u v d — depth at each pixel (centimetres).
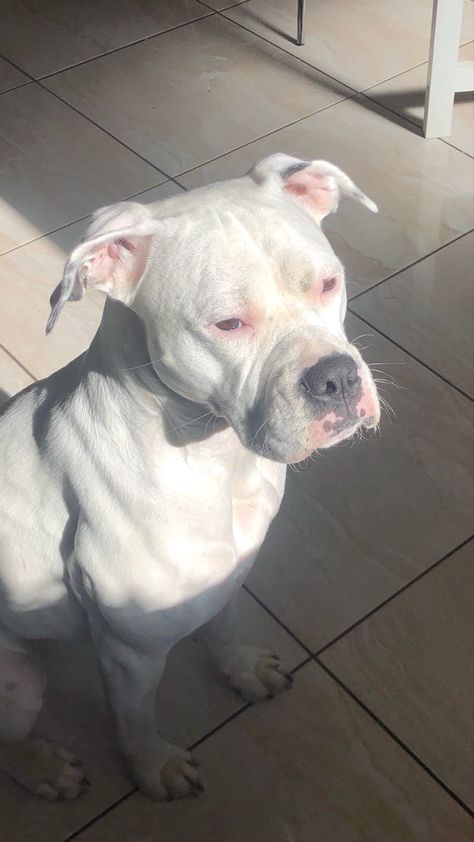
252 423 78
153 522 84
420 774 106
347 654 115
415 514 127
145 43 204
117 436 83
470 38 197
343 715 111
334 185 86
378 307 150
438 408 138
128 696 96
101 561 86
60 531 90
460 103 184
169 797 105
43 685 102
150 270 77
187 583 87
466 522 126
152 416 82
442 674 113
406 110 184
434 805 104
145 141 182
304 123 183
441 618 118
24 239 165
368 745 108
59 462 87
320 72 194
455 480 130
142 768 104
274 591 121
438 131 177
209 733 110
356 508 128
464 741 108
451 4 160
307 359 75
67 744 111
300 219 78
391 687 112
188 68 197
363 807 104
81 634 102
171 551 85
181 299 75
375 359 144
